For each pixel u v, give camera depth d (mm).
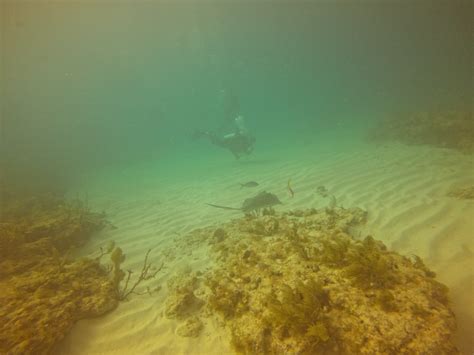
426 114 14016
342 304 2580
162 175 15547
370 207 5828
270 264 3527
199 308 3576
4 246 4992
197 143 38438
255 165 13555
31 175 17953
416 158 9469
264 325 2662
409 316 2311
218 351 2896
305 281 2951
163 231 6766
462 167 7652
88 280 4195
